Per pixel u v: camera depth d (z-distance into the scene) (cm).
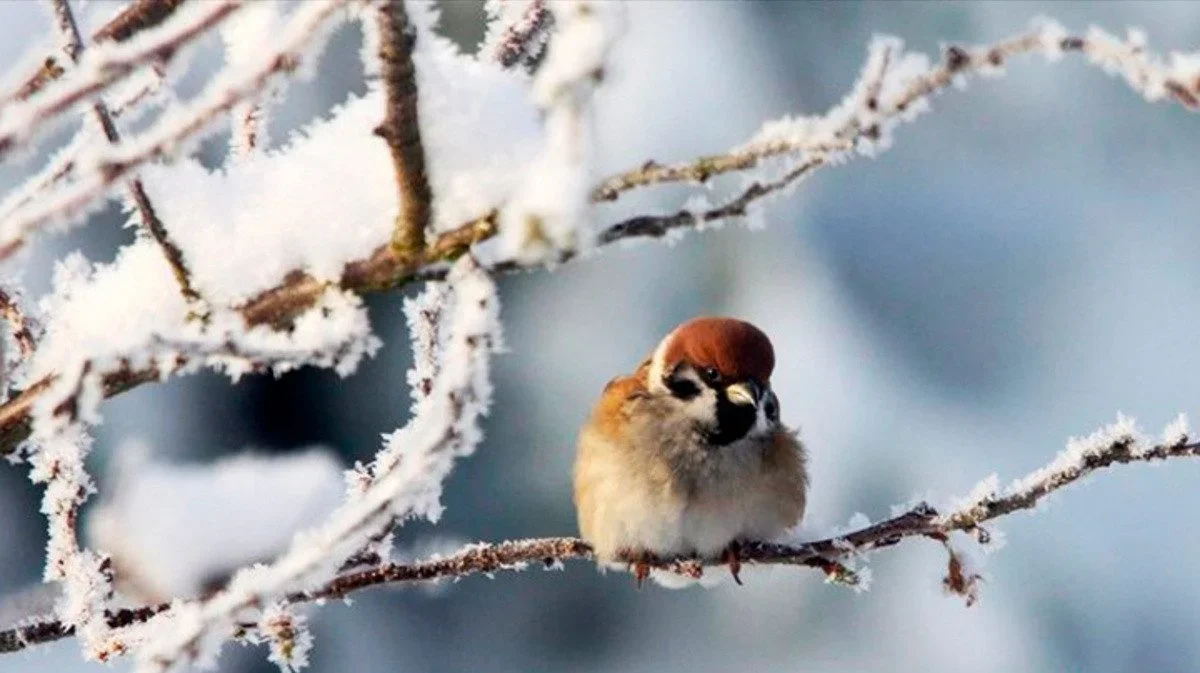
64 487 520
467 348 367
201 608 404
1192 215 1402
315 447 1229
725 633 1280
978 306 1327
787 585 1277
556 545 605
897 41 362
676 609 1296
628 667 1292
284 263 440
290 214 444
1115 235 1382
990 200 1376
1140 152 1413
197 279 442
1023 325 1335
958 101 1380
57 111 342
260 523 530
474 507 1260
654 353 860
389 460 510
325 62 1078
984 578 636
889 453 1245
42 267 1023
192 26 344
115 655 509
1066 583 1291
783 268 1281
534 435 1265
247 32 466
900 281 1312
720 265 1266
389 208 439
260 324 429
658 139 1191
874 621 1262
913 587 1257
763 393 821
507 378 1267
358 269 422
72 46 411
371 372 1255
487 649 1295
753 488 820
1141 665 1284
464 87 450
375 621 1288
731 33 1240
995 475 632
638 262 1269
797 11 1273
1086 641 1288
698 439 820
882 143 366
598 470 840
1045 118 1395
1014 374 1312
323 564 416
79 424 393
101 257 1037
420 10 417
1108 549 1306
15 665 1049
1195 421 1333
